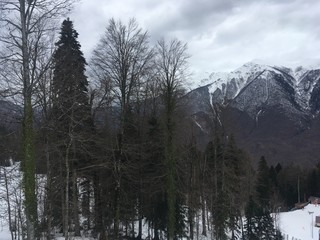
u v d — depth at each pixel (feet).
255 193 204.23
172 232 87.56
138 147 91.30
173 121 88.22
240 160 154.51
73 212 91.81
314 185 373.40
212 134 125.18
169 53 86.74
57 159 79.00
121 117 78.18
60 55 63.57
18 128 47.06
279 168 379.35
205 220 155.84
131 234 119.55
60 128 69.62
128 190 95.71
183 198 114.11
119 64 75.61
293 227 273.95
